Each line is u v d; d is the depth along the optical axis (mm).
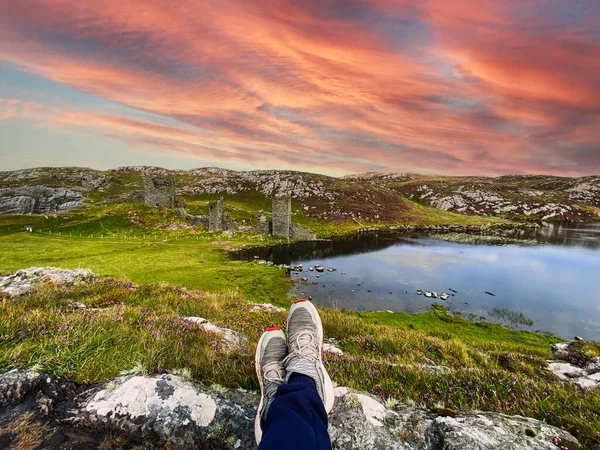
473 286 43219
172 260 53438
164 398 2836
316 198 137625
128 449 2369
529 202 155750
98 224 78375
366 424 2699
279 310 12109
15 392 2734
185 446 2471
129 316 5527
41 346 3373
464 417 2865
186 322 5633
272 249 70938
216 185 161375
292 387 2223
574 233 101812
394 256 64500
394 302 36375
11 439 2320
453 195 173000
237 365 3740
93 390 2924
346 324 11297
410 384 4434
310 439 1725
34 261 47875
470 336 25547
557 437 2654
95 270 44562
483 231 106562
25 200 141125
